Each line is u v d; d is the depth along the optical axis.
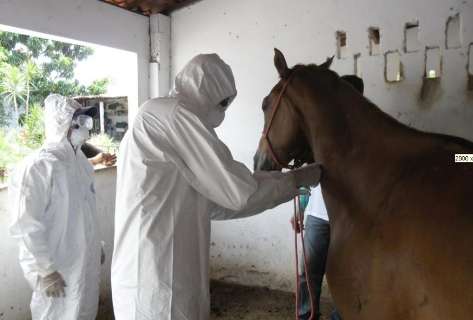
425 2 2.39
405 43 2.48
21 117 5.18
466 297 0.83
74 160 1.94
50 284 1.70
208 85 1.24
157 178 1.18
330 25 2.68
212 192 1.17
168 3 3.08
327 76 1.27
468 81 2.34
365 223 1.11
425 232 0.93
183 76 1.27
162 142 1.19
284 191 1.18
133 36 3.00
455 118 2.39
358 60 2.63
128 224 1.20
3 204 2.17
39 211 1.71
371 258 1.05
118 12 2.86
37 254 1.68
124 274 1.21
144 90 3.15
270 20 2.87
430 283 0.89
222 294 3.00
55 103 1.90
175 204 1.20
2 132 4.75
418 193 1.00
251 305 2.81
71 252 1.86
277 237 2.99
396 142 1.13
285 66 1.32
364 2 2.56
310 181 1.23
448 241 0.88
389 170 1.10
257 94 2.96
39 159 1.78
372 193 1.11
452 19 2.35
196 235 1.26
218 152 1.14
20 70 5.33
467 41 2.31
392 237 1.00
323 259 2.27
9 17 2.17
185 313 1.20
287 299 2.88
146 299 1.17
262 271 3.08
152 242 1.17
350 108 1.22
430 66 2.44
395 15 2.48
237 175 1.12
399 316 0.98
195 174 1.18
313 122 1.24
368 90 2.60
